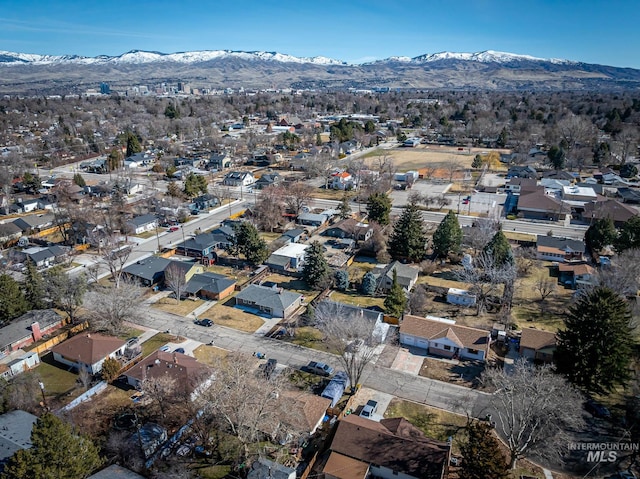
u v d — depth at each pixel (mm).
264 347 55375
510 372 50094
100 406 45062
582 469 37656
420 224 77500
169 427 41781
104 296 58719
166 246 85938
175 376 45812
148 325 60438
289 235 87875
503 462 32656
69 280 61375
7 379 47375
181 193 112125
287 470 35469
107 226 88000
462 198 114250
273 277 74562
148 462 37812
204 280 69750
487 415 42812
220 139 186000
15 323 56062
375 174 126188
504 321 60125
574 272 70750
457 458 38531
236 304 66062
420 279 72438
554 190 115000
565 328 58125
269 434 39781
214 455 39250
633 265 61875
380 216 90500
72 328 58250
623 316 44625
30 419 39281
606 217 84062
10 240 87750
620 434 41188
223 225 93062
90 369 50031
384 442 37344
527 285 70250
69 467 31594
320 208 107750
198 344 55969
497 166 150500
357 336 48000
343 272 69625
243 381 38688
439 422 43219
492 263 66188
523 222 98625
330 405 44812
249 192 123000
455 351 53531
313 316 58438
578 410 39094
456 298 65062
